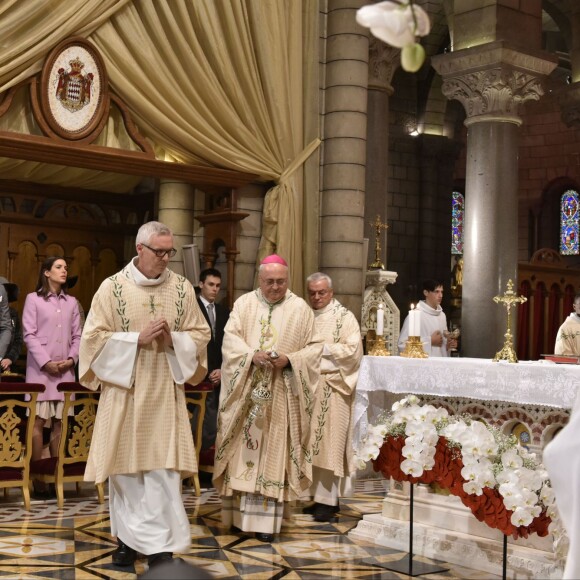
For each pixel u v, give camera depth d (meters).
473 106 11.22
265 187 9.39
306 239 9.41
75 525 6.02
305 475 5.96
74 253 10.17
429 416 5.20
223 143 8.70
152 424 4.98
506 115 11.09
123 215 10.51
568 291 14.64
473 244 11.12
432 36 17.22
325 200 9.51
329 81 9.57
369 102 12.53
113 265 10.45
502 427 5.63
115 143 8.22
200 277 8.02
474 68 11.13
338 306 6.70
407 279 17.78
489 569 5.27
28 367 7.23
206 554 5.42
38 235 9.91
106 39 7.98
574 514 2.98
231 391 5.83
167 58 8.32
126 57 8.09
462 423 5.02
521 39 11.26
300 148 9.34
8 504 6.69
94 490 7.38
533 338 14.17
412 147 17.97
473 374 5.57
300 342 6.01
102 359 4.95
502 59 10.91
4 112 7.44
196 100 8.50
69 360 7.25
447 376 5.77
